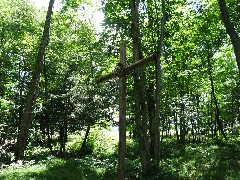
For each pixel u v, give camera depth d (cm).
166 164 1694
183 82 2706
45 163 1689
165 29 2080
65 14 2953
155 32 2036
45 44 2014
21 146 1853
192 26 2439
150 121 2297
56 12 3002
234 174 1355
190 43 2453
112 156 2389
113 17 1730
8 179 1256
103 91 2409
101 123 2603
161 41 1652
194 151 2148
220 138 2842
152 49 2081
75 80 2439
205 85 3450
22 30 3081
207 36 2570
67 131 2498
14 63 3459
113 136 3666
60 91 2423
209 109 3597
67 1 2366
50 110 2347
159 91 1600
